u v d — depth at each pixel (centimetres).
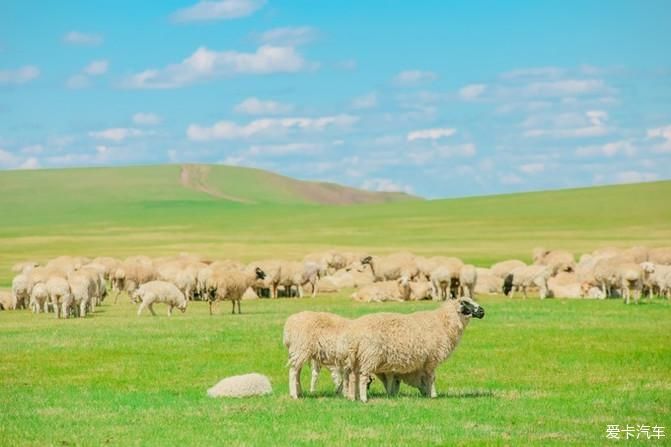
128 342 3033
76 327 3522
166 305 4641
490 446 1545
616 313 3828
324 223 14012
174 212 18075
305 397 2050
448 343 2008
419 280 5247
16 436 1664
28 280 4525
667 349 2783
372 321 1953
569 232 10981
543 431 1666
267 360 2645
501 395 2052
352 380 1998
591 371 2411
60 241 11331
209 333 3250
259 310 4188
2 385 2264
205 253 9069
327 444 1562
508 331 3225
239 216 16338
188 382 2303
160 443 1592
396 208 15875
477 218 13312
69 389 2203
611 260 4575
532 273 4738
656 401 1966
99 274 4584
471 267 4706
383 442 1577
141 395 2095
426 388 2042
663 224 11312
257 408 1894
